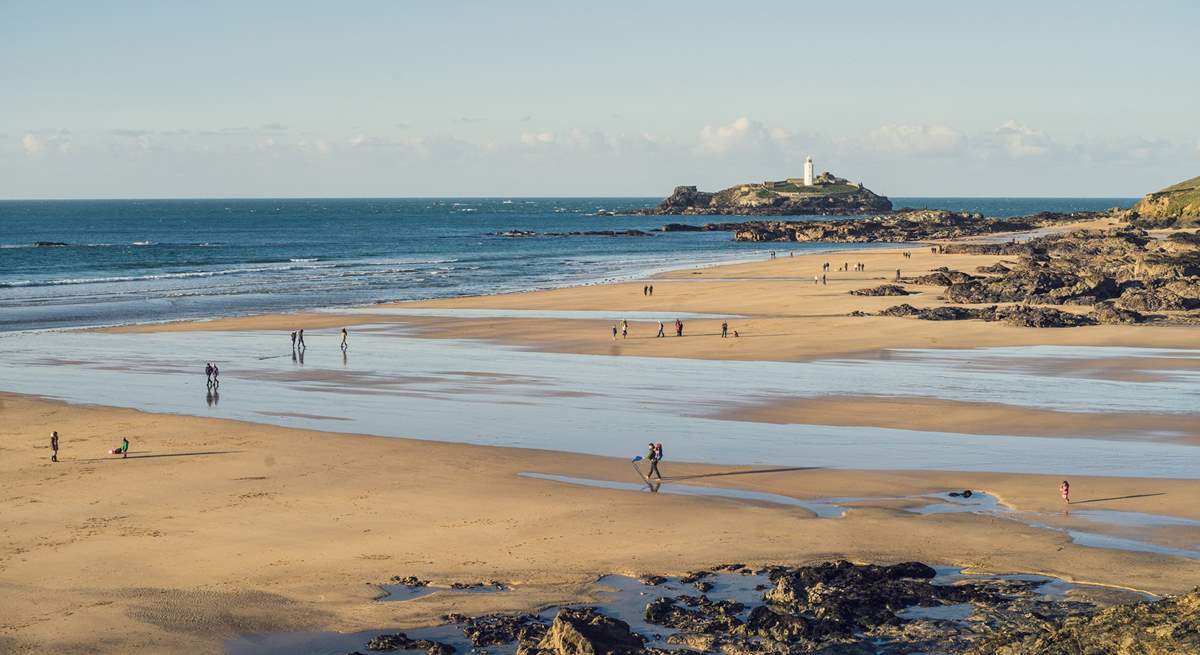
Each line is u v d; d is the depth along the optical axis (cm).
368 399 5222
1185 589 2611
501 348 7056
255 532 3097
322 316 8950
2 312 9412
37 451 4088
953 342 7112
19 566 2805
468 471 3797
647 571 2798
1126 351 6688
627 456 4044
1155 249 13262
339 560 2872
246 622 2473
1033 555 2883
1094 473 3759
